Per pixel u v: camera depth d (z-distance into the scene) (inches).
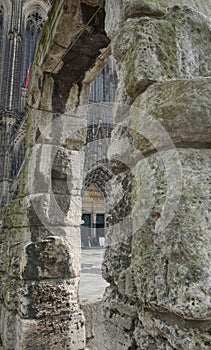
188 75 54.4
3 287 150.6
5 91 1353.3
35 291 124.0
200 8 66.1
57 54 131.3
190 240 42.5
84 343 127.3
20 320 122.3
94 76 150.2
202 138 49.1
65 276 132.3
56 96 148.4
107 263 62.6
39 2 1560.0
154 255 46.8
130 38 59.2
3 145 1243.2
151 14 60.9
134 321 53.2
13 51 1412.4
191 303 39.4
